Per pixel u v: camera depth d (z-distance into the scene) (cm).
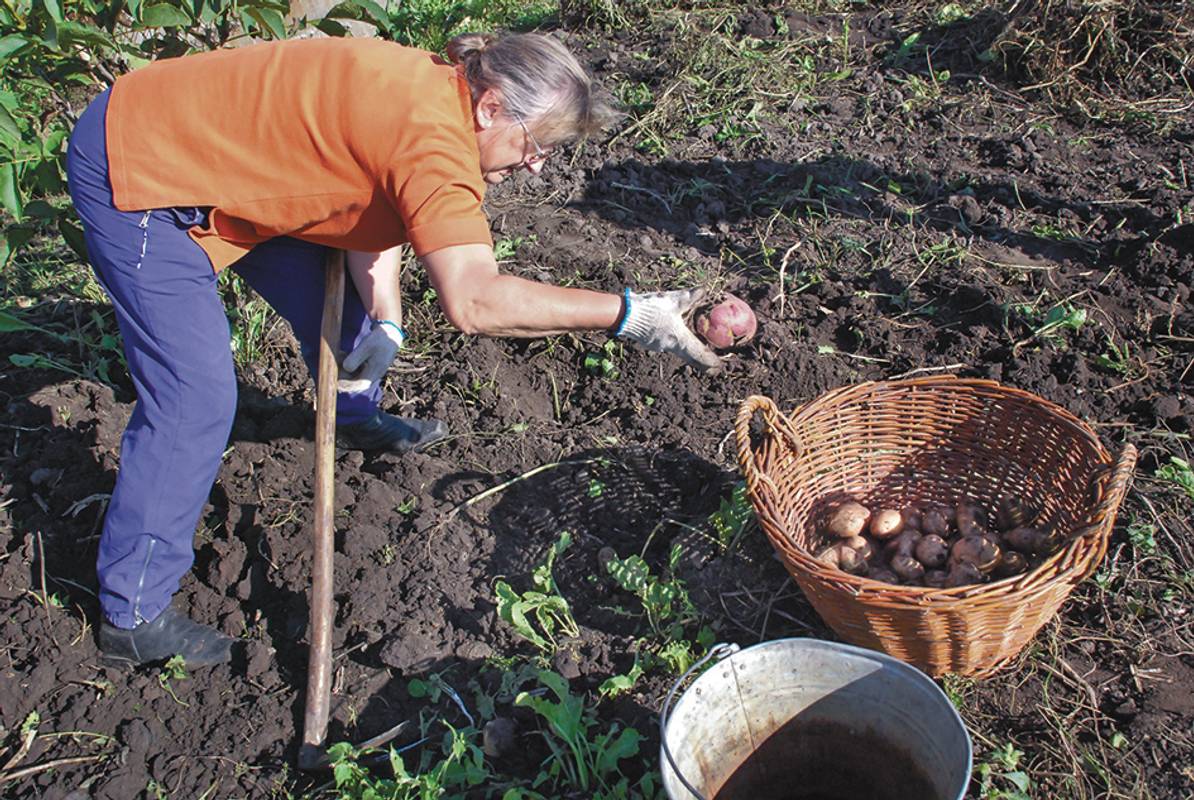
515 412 418
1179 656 311
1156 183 511
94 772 304
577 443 400
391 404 424
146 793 300
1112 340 423
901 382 346
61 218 380
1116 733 292
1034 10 605
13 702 321
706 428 401
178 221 282
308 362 374
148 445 301
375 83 265
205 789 299
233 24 462
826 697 274
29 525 372
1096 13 587
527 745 302
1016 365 414
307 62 271
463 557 358
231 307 456
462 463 395
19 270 509
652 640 325
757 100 605
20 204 369
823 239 495
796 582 317
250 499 376
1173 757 284
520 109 269
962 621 273
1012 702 301
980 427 346
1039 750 288
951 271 467
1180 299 440
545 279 477
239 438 403
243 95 271
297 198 275
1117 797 277
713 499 363
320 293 346
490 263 261
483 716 307
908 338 438
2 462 398
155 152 274
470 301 258
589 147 580
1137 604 325
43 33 362
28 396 427
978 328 434
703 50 644
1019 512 336
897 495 359
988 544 319
